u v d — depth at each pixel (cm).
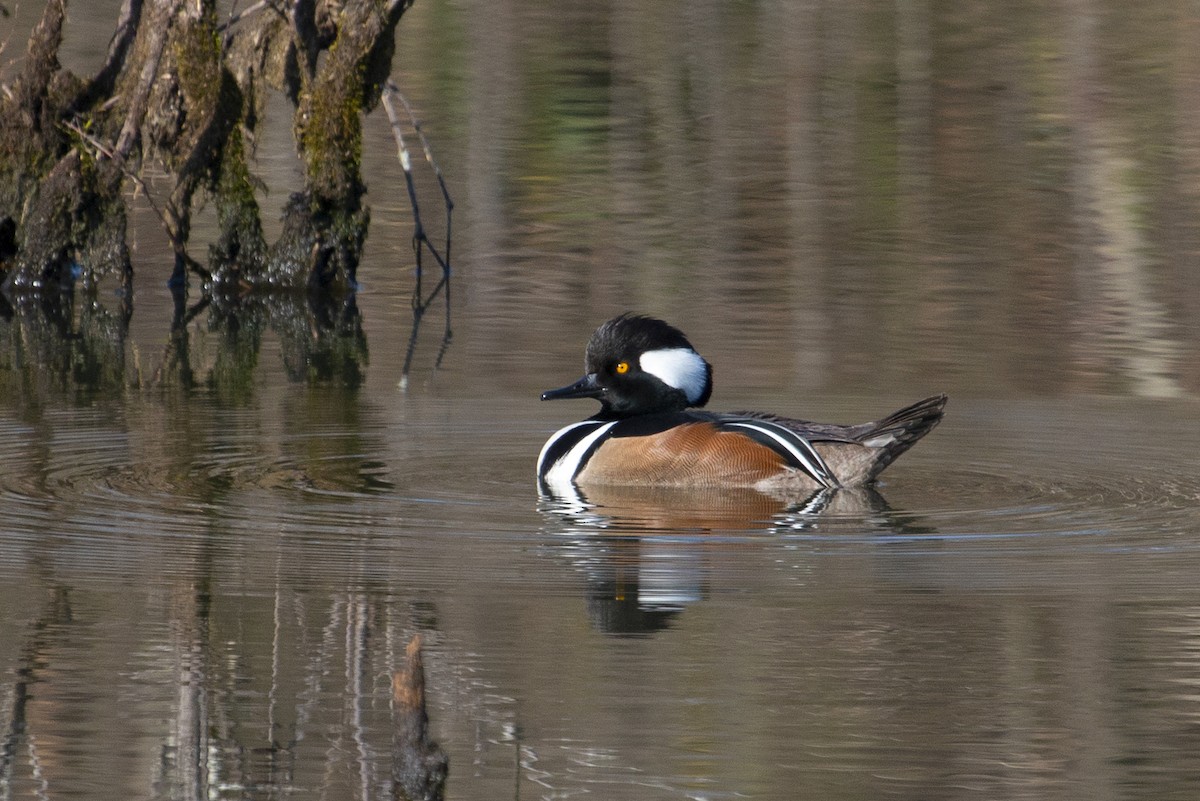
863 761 759
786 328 1794
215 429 1409
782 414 1444
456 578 1004
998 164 2595
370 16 2008
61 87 2070
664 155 2675
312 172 2064
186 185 2078
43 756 758
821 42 3441
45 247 2089
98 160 2073
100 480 1229
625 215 2364
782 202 2416
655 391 1317
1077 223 2281
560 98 2969
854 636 906
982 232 2250
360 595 971
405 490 1219
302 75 2038
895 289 1973
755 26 3588
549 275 2088
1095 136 2745
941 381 1570
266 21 2048
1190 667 863
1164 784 736
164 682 840
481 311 1927
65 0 2056
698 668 863
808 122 2855
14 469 1259
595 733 783
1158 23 3575
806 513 1158
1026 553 1056
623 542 1083
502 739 776
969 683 845
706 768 743
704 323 1817
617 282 2034
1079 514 1149
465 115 2852
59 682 841
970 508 1165
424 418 1457
